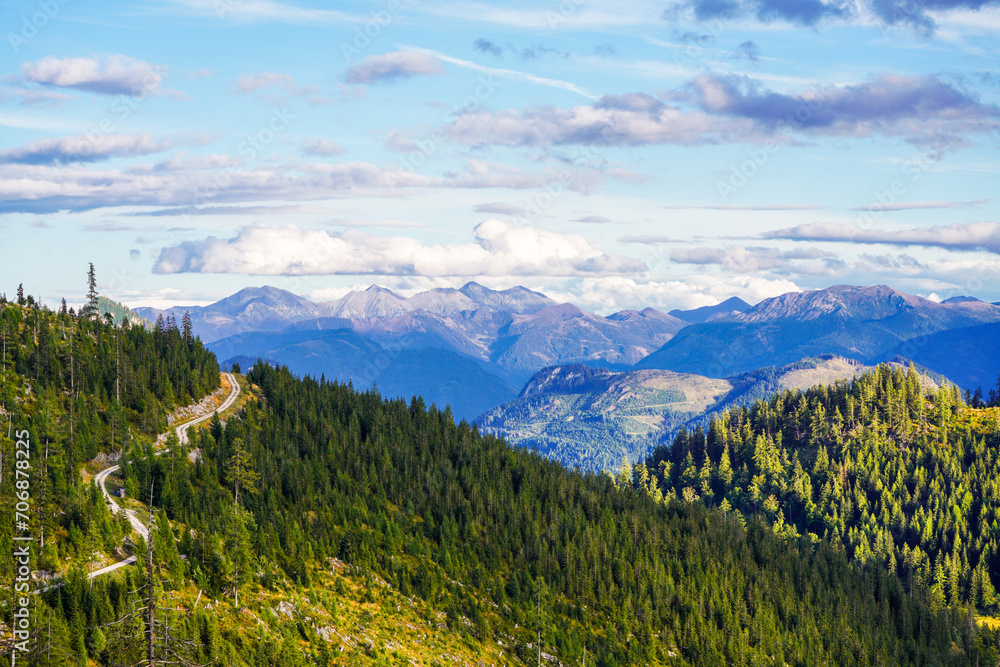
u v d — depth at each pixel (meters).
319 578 173.00
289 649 132.38
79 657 108.31
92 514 137.38
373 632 161.62
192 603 129.88
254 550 165.00
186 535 147.88
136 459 175.62
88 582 120.25
